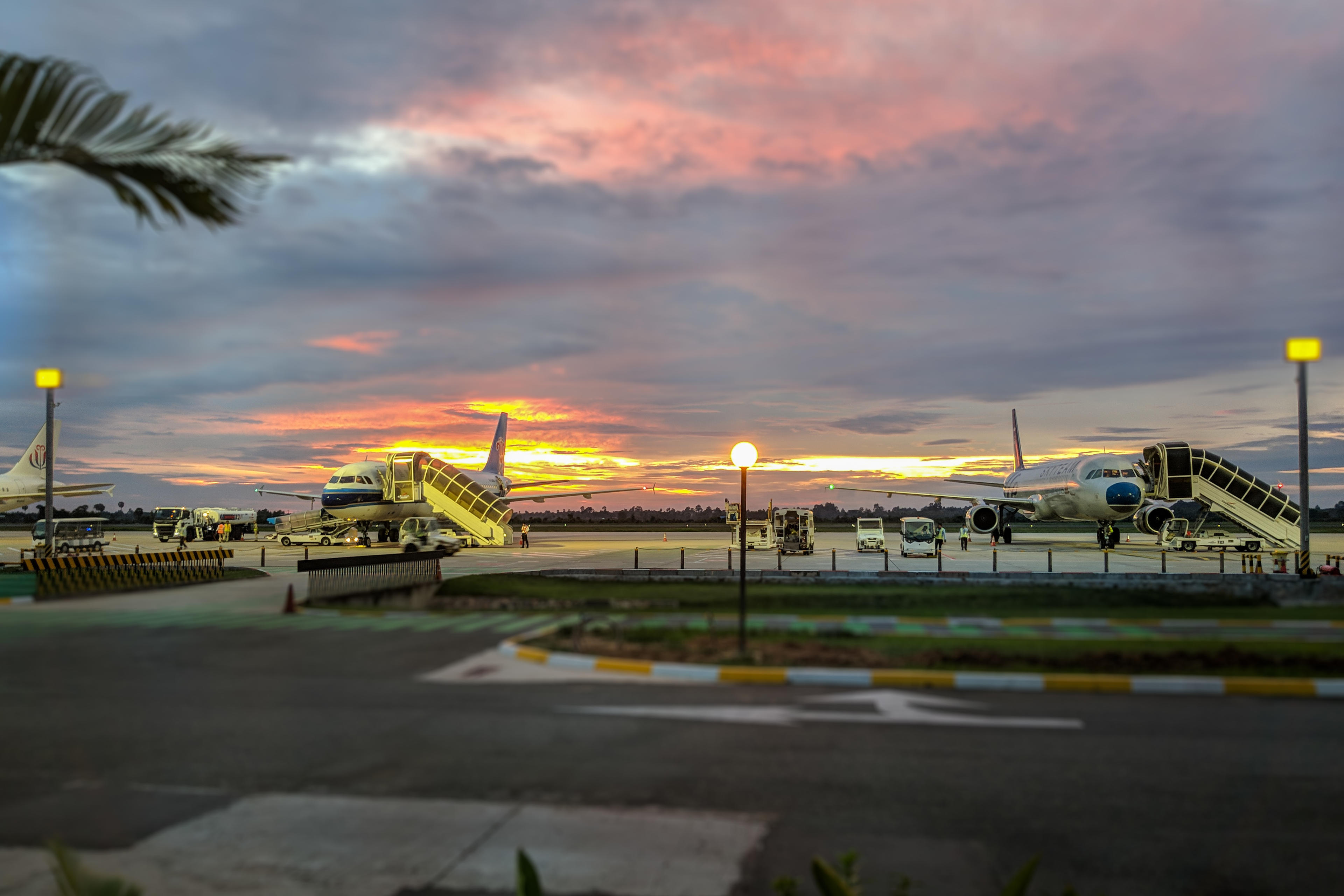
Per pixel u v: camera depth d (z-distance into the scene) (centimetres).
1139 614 1853
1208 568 3638
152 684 1162
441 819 677
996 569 3055
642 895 550
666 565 3866
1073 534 8762
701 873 582
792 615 1830
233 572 3216
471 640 1534
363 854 610
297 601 2108
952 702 1070
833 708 1036
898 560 4222
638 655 1307
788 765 812
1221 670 1211
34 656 1378
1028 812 693
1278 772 795
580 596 2241
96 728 934
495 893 553
